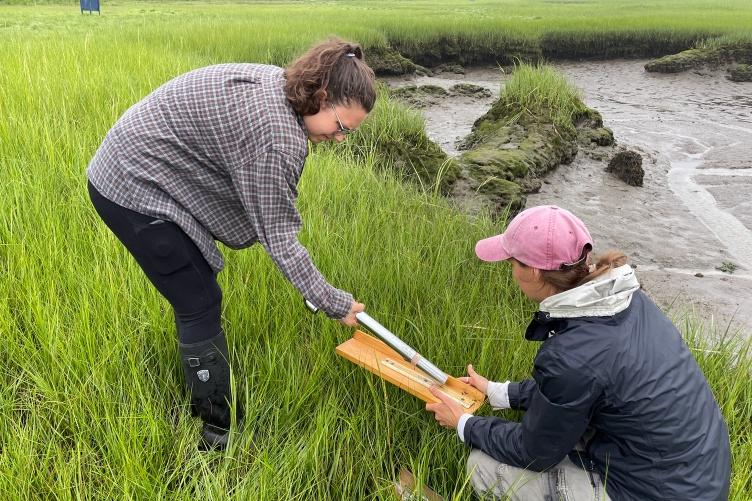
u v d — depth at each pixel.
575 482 2.10
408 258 3.74
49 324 2.73
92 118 5.61
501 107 9.03
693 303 4.90
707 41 17.55
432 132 10.33
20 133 4.81
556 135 8.22
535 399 2.01
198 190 2.21
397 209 4.80
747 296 5.05
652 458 1.90
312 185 4.76
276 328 3.01
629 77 16.55
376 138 6.64
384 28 18.45
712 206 7.20
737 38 16.92
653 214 6.88
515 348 3.07
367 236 4.09
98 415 2.48
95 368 2.58
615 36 18.58
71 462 2.22
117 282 3.12
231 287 3.22
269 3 46.03
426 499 2.25
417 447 2.64
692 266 5.61
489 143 8.09
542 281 2.06
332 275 3.48
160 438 2.41
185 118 2.10
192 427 2.55
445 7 37.25
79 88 6.46
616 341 1.89
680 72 16.33
